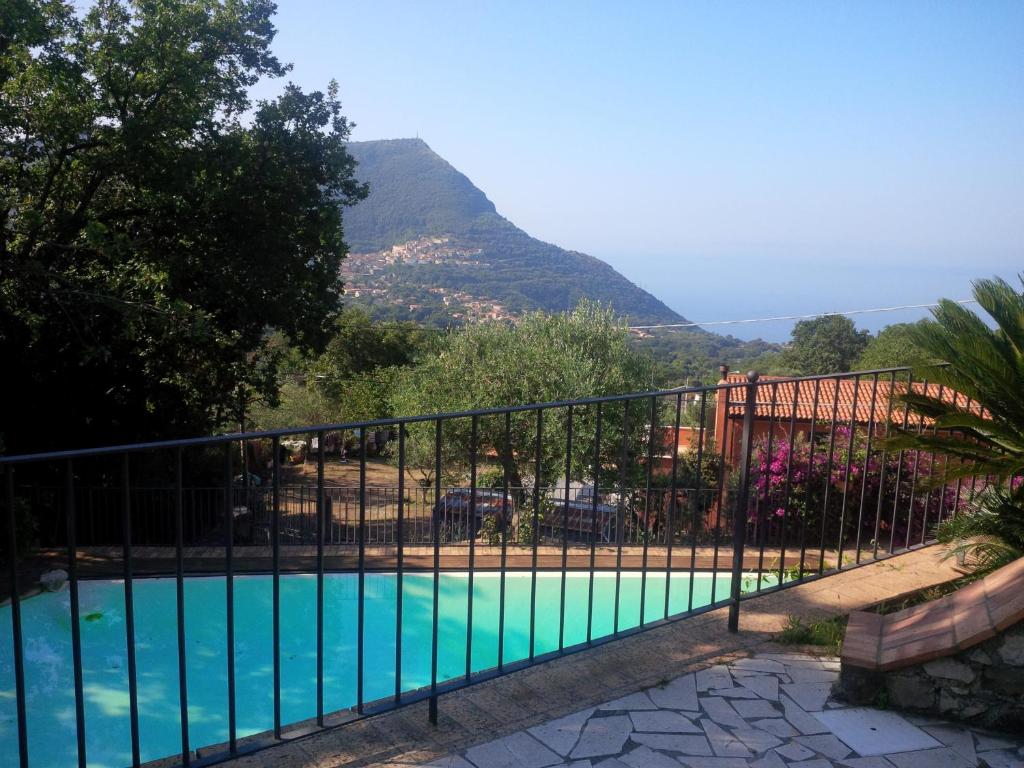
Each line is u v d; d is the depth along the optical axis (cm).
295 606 817
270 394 1764
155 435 1650
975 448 416
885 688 297
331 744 265
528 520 1286
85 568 886
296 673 683
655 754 262
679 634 364
